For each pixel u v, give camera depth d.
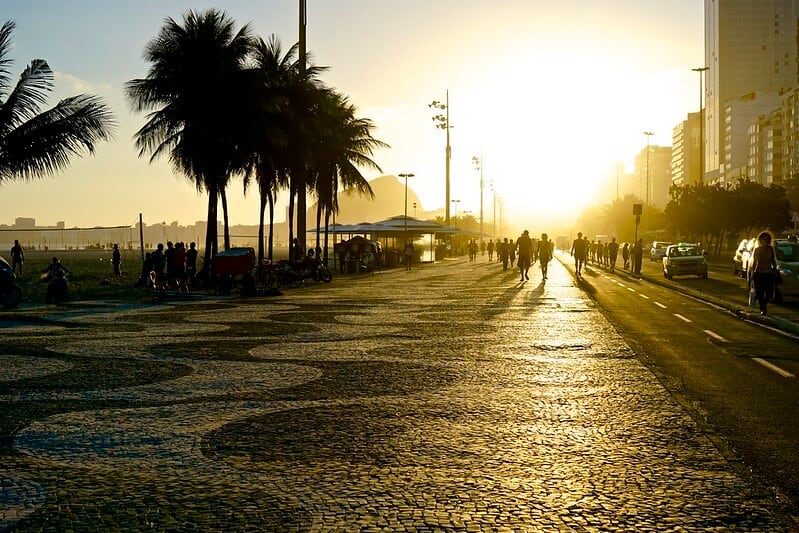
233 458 6.27
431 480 5.65
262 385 9.55
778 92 165.50
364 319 18.08
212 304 23.36
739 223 72.94
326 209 48.81
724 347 12.83
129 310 21.31
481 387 9.34
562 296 25.61
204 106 31.78
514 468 5.94
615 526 4.70
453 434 7.03
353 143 49.38
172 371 10.66
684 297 25.03
